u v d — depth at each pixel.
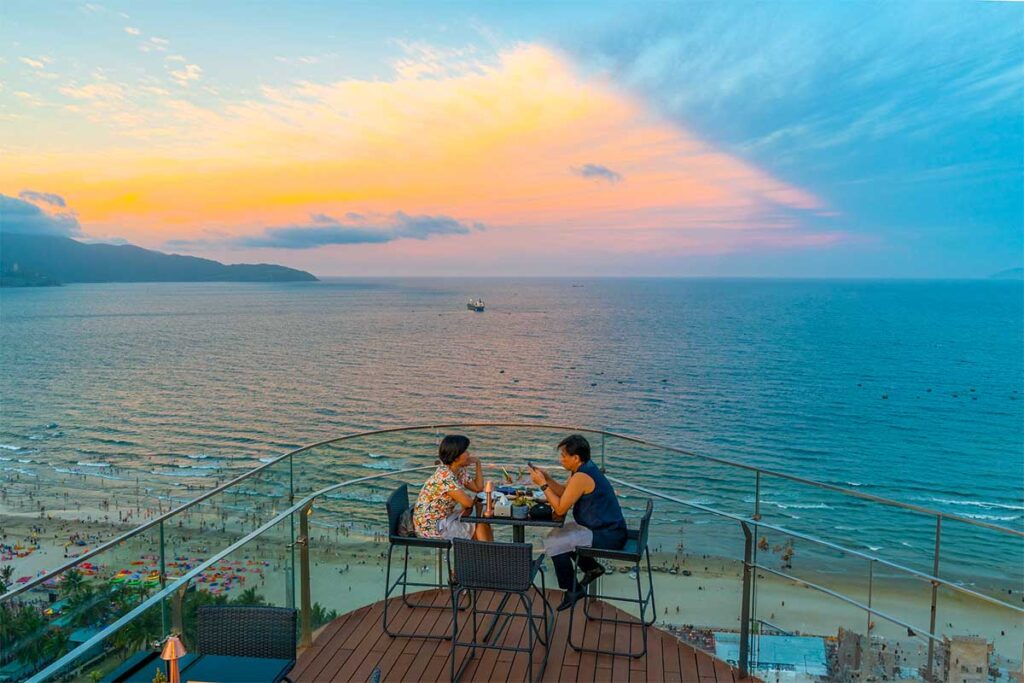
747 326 149.38
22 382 79.62
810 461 48.81
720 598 4.24
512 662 4.24
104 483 42.50
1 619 2.98
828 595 3.99
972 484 43.88
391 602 5.14
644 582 4.62
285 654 3.17
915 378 83.38
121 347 114.12
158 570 3.78
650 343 117.44
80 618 3.33
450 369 88.50
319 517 4.97
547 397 70.56
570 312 194.75
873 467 47.56
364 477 5.52
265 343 119.44
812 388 76.38
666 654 4.31
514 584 3.75
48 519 35.19
